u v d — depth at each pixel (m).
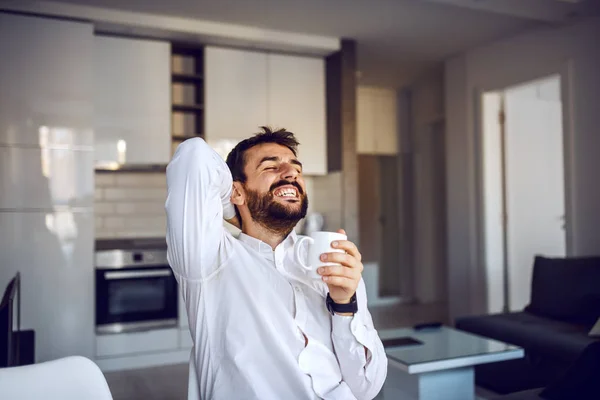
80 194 3.75
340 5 3.80
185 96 4.60
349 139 4.60
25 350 2.87
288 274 1.20
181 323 4.06
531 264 4.93
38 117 3.64
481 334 3.38
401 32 4.42
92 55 3.81
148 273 3.95
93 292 3.78
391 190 6.82
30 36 3.63
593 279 3.29
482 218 4.87
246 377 1.11
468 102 5.04
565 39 4.11
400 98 6.71
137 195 4.58
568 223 4.12
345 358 1.15
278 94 4.61
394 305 6.31
